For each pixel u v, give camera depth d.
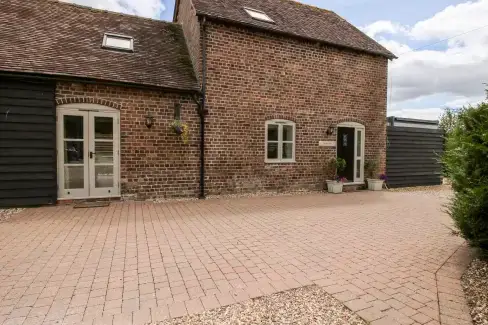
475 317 2.52
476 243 3.77
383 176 10.84
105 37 8.41
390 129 11.48
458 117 4.09
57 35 7.68
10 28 7.24
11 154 6.52
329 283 3.17
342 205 7.68
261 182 9.13
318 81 9.88
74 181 7.21
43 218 5.80
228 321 2.45
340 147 10.66
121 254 3.97
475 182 3.66
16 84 6.49
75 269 3.47
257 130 9.00
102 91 7.24
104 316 2.50
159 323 2.42
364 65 10.72
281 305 2.71
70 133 7.12
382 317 2.52
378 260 3.86
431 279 3.29
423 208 7.38
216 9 8.58
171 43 9.47
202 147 8.24
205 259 3.83
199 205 7.34
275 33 9.05
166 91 7.86
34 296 2.83
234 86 8.60
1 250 4.06
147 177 7.77
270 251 4.16
